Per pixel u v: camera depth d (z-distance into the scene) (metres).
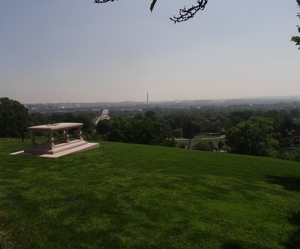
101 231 4.69
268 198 7.02
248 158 15.22
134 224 5.00
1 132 40.38
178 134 103.31
